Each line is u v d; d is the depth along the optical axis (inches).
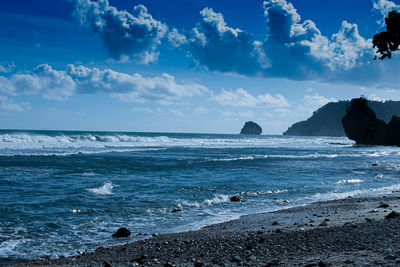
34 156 1422.2
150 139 3216.0
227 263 231.3
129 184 772.6
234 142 3690.9
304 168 1246.9
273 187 785.6
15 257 305.0
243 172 1069.8
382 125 4456.2
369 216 413.4
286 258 230.7
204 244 308.7
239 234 351.3
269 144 3550.7
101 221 450.9
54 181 780.6
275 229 369.7
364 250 232.5
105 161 1307.8
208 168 1161.4
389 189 779.4
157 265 240.8
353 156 2048.5
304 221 415.5
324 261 196.2
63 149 1867.6
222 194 677.3
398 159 1823.3
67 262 271.3
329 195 691.4
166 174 976.9
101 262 264.2
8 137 2041.1
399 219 350.6
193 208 547.8
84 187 705.6
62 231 399.2
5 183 729.0
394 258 195.2
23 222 431.2
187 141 3432.6
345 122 4712.1
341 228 328.2
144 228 420.2
